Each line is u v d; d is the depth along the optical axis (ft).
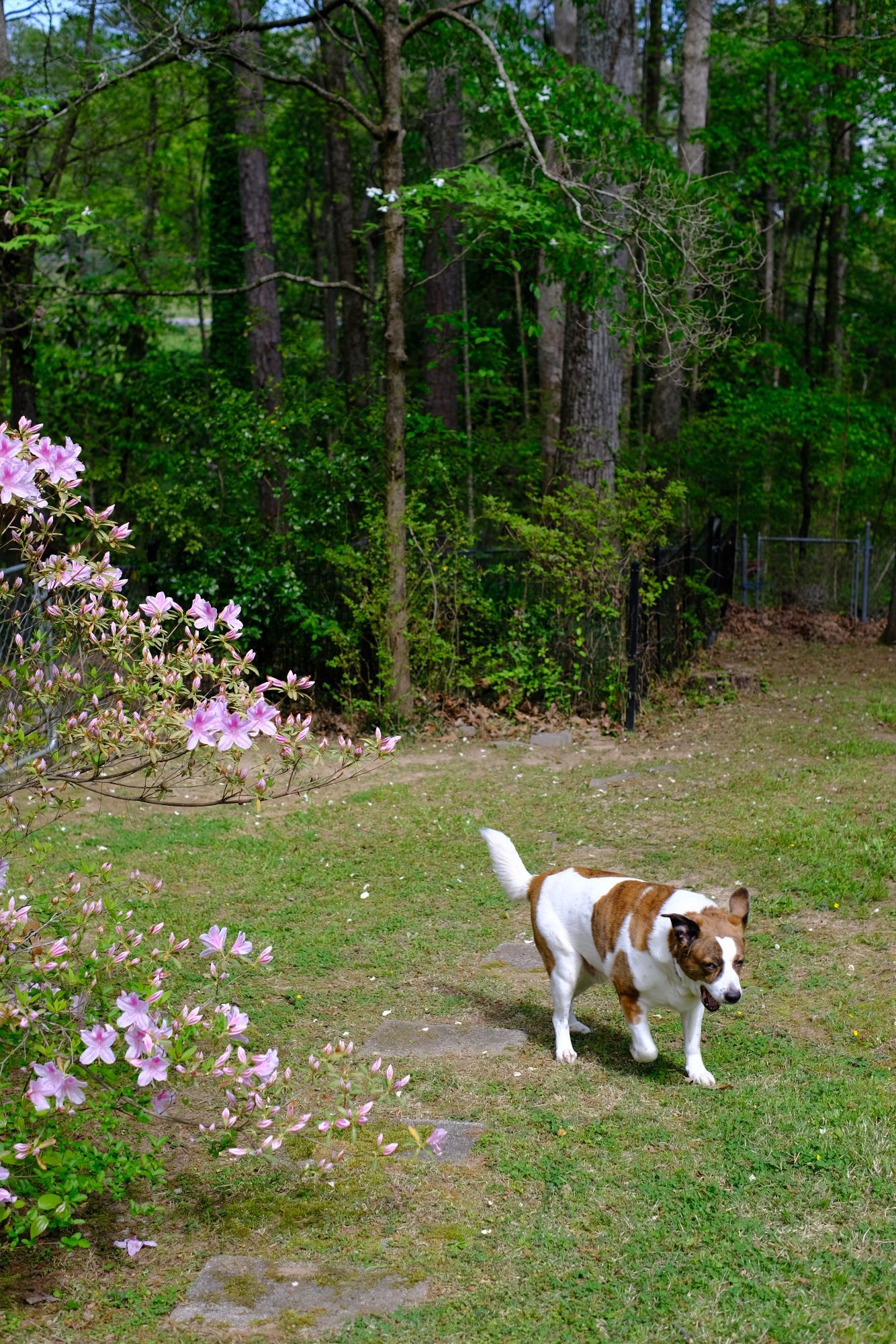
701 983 15.71
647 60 85.25
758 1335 11.51
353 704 40.63
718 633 59.06
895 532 72.18
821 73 65.31
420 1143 12.99
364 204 90.43
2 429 13.15
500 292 90.22
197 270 68.80
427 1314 12.02
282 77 38.81
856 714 41.32
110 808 32.48
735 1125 15.57
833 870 25.27
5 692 14.05
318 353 47.65
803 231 102.78
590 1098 16.63
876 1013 18.85
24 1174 13.34
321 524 42.50
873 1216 13.38
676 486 41.29
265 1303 12.33
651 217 40.01
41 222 37.24
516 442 65.46
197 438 45.09
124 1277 12.94
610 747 38.17
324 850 28.81
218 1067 12.75
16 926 12.59
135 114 60.44
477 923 24.00
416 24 39.27
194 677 13.85
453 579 41.39
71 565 13.62
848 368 71.05
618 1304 12.10
